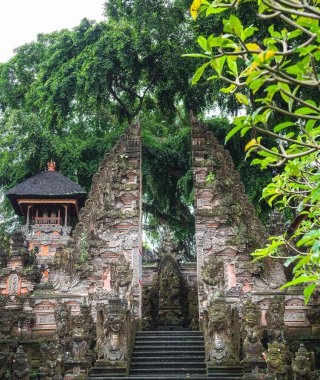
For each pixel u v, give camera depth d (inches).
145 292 1035.9
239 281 935.0
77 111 1457.9
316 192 253.1
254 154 1181.7
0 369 645.3
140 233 1035.9
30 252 1035.3
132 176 1076.5
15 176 1348.4
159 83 1425.9
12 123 1336.1
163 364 747.4
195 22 1200.2
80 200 1291.8
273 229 969.5
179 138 1386.6
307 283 901.8
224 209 1003.9
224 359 714.8
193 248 1498.5
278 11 231.1
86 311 830.5
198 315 971.9
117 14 1492.4
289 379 642.8
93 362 749.3
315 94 935.7
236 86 263.4
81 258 978.1
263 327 844.0
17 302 899.4
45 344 699.4
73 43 1379.2
